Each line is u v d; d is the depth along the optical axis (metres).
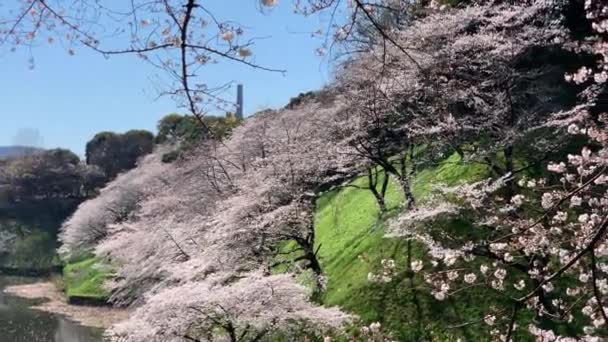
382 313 18.97
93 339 32.25
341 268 23.03
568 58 24.72
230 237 21.02
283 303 16.33
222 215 22.38
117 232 38.44
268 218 20.75
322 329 17.30
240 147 28.38
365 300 19.81
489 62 19.27
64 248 50.97
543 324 15.72
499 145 18.98
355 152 22.23
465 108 23.19
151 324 15.80
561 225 14.30
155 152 54.31
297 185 23.16
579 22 24.67
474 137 21.94
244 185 23.70
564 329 15.34
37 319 38.12
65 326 35.88
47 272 60.09
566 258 11.30
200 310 15.83
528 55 22.98
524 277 17.17
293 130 27.98
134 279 26.78
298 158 23.34
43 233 67.31
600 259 12.86
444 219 19.67
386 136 24.12
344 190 32.78
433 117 20.28
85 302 42.50
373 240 23.22
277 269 26.48
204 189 28.41
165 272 23.95
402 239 21.47
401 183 21.45
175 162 40.47
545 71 23.33
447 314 17.78
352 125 22.44
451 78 20.62
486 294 17.56
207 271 20.30
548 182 19.59
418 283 19.20
